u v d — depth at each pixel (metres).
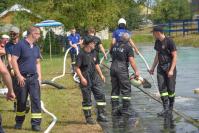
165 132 7.18
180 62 23.31
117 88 8.98
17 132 6.96
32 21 33.66
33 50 7.03
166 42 8.73
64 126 7.62
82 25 32.38
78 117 8.48
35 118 7.08
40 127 7.13
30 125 7.58
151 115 8.88
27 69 6.95
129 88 8.88
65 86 13.51
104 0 32.78
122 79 8.78
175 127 7.61
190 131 7.24
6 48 8.66
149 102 10.70
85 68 7.86
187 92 12.35
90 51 7.85
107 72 19.19
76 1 32.19
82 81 7.77
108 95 11.97
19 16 33.38
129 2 36.81
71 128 7.46
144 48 40.19
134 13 55.66
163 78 8.83
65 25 32.66
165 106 8.83
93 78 8.02
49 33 32.75
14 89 7.04
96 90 8.09
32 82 7.00
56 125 7.70
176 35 49.09
